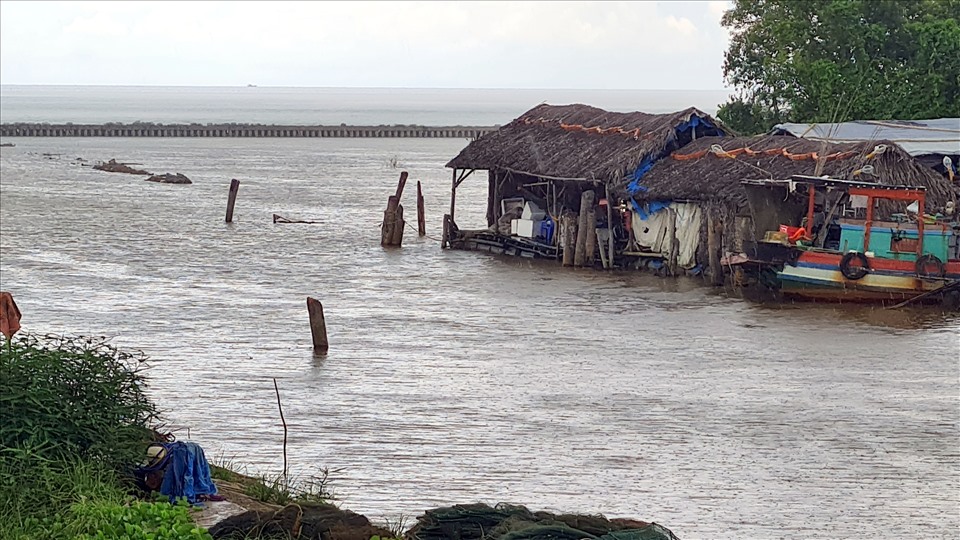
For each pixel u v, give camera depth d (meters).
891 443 22.97
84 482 14.04
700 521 18.52
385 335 33.16
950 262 38.16
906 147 46.41
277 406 25.14
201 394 26.09
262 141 153.00
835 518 18.77
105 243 51.72
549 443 22.67
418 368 29.03
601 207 47.44
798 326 34.91
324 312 36.53
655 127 46.62
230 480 17.31
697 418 24.62
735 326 34.88
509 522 13.54
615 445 22.62
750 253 39.22
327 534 13.73
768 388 27.30
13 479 13.82
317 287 41.47
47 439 14.43
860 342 32.78
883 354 31.23
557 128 52.53
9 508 13.52
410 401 25.75
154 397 25.67
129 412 15.59
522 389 26.95
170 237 54.50
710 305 38.31
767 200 39.97
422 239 55.78
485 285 42.19
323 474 20.45
